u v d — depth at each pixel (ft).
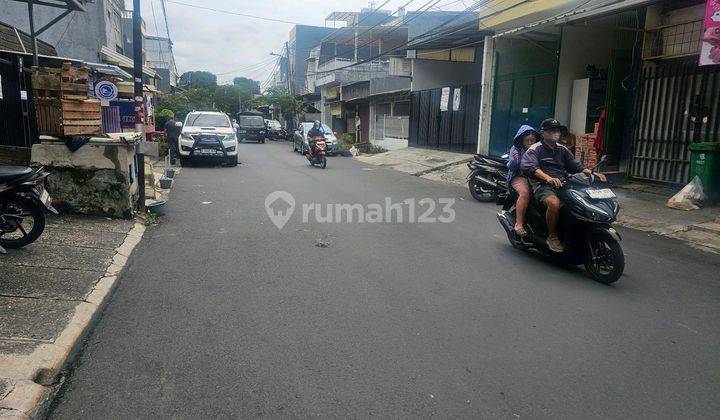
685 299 16.49
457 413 9.94
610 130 40.37
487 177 34.99
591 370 11.74
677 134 34.91
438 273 18.83
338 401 10.25
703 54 28.96
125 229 23.61
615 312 15.29
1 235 18.35
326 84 126.52
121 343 12.62
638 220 28.19
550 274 18.95
